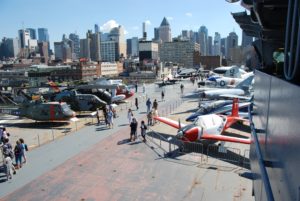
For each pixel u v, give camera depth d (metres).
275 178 4.28
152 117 28.20
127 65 181.38
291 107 3.37
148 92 54.44
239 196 13.41
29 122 30.34
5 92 39.88
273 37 6.52
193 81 68.81
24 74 140.25
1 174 16.33
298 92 3.07
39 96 34.03
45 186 14.87
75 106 32.91
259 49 8.24
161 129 26.22
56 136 24.45
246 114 26.16
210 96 37.03
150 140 22.69
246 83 38.81
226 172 16.27
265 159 5.35
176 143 21.86
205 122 20.23
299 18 3.20
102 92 35.56
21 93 36.97
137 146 21.19
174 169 16.84
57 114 27.92
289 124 3.47
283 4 4.88
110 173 16.41
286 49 3.74
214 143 21.50
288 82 3.58
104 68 164.38
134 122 22.41
